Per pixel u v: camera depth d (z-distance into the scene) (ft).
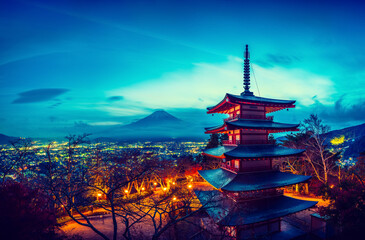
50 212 43.47
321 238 69.26
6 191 39.55
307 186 119.85
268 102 79.97
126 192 108.68
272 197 72.54
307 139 138.31
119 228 82.84
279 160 134.82
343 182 61.16
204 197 78.48
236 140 80.12
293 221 83.41
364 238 50.57
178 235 67.26
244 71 93.30
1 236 32.81
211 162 171.83
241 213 63.05
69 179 73.31
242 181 70.54
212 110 95.04
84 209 101.30
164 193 125.29
